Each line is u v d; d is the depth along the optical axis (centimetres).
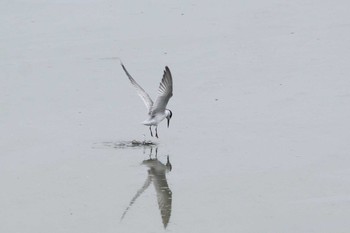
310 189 1530
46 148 1795
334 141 1772
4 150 1789
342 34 2562
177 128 1900
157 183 1580
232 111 1992
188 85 2197
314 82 2173
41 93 2173
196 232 1354
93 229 1382
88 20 2814
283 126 1875
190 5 2948
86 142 1823
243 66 2331
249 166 1655
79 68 2362
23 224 1410
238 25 2702
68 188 1573
